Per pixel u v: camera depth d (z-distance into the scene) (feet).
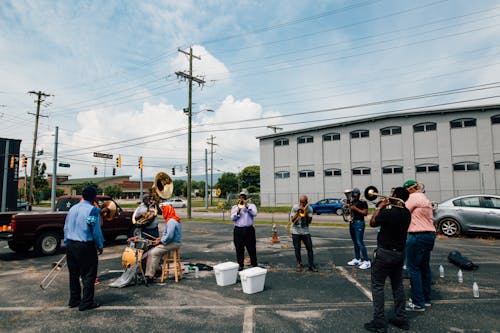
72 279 16.47
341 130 113.19
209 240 40.01
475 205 37.52
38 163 192.95
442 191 95.76
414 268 15.46
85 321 14.56
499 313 14.87
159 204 22.48
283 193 125.80
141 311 15.70
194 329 13.50
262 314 15.11
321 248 32.71
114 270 24.59
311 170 119.75
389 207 13.56
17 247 32.65
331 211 86.22
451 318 14.35
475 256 27.53
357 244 24.79
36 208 143.84
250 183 309.63
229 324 13.97
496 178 89.86
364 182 108.37
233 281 20.44
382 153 105.70
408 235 15.53
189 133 78.18
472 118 93.71
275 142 128.98
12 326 14.06
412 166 100.12
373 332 12.99
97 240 16.38
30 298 18.04
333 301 16.81
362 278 21.16
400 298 13.48
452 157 95.30
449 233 38.11
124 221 37.14
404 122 102.01
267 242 37.17
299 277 21.54
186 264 25.66
